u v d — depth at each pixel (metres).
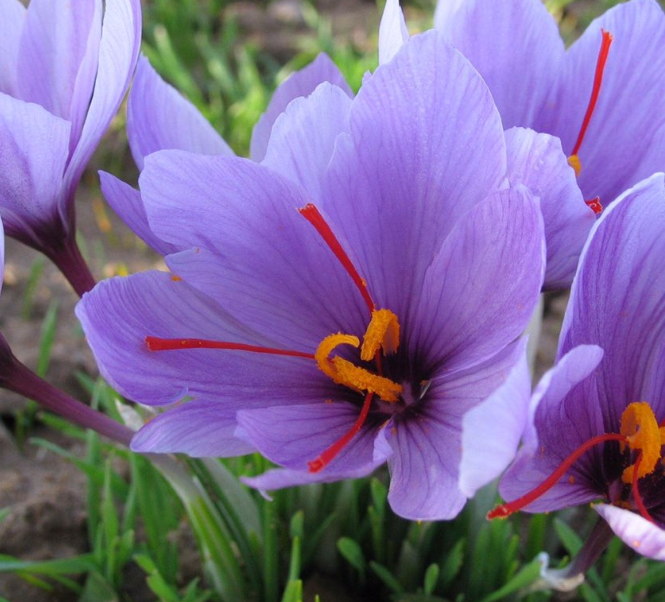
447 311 0.22
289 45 0.52
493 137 0.21
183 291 0.22
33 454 0.32
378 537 0.26
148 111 0.23
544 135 0.20
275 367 0.22
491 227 0.21
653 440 0.20
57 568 0.26
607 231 0.20
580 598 0.27
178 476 0.24
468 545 0.26
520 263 0.20
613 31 0.24
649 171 0.24
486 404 0.18
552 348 0.35
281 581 0.27
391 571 0.26
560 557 0.28
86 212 0.42
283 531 0.26
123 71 0.22
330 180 0.21
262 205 0.21
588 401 0.21
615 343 0.21
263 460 0.26
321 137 0.22
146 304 0.22
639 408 0.20
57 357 0.33
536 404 0.18
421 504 0.20
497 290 0.21
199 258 0.21
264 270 0.22
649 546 0.18
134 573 0.28
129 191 0.22
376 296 0.22
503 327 0.20
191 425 0.21
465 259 0.21
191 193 0.21
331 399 0.22
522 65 0.24
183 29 0.50
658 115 0.23
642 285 0.21
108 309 0.21
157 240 0.22
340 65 0.44
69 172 0.23
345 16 0.55
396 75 0.21
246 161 0.21
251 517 0.26
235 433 0.20
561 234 0.21
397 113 0.21
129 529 0.27
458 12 0.23
